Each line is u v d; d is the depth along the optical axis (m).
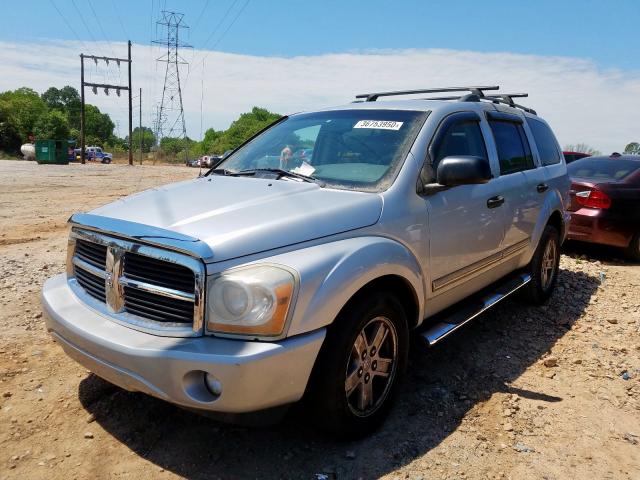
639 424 3.34
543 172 5.24
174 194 3.31
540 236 5.08
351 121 3.96
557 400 3.59
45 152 36.16
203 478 2.66
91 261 3.02
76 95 125.50
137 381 2.53
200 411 2.52
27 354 3.89
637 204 7.70
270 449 2.91
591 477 2.80
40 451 2.82
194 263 2.49
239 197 3.13
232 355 2.38
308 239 2.78
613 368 4.12
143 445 2.91
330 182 3.44
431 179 3.54
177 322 2.58
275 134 4.31
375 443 2.99
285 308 2.49
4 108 65.19
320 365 2.72
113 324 2.73
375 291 2.97
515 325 4.95
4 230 8.69
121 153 74.88
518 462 2.89
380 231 3.09
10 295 5.11
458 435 3.11
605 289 6.25
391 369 3.16
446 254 3.62
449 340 4.53
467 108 4.20
